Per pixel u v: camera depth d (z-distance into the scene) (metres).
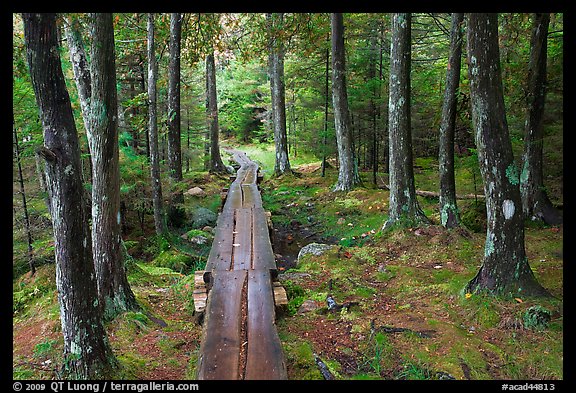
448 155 8.70
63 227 3.56
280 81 19.55
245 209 10.63
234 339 4.27
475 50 5.16
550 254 7.30
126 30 11.77
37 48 3.21
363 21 15.67
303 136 21.39
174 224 12.04
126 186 10.37
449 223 8.70
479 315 4.98
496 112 5.17
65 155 3.44
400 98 8.95
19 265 8.15
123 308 5.51
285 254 9.78
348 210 12.31
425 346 4.49
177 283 7.32
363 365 4.35
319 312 5.66
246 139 40.47
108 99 5.22
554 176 12.08
